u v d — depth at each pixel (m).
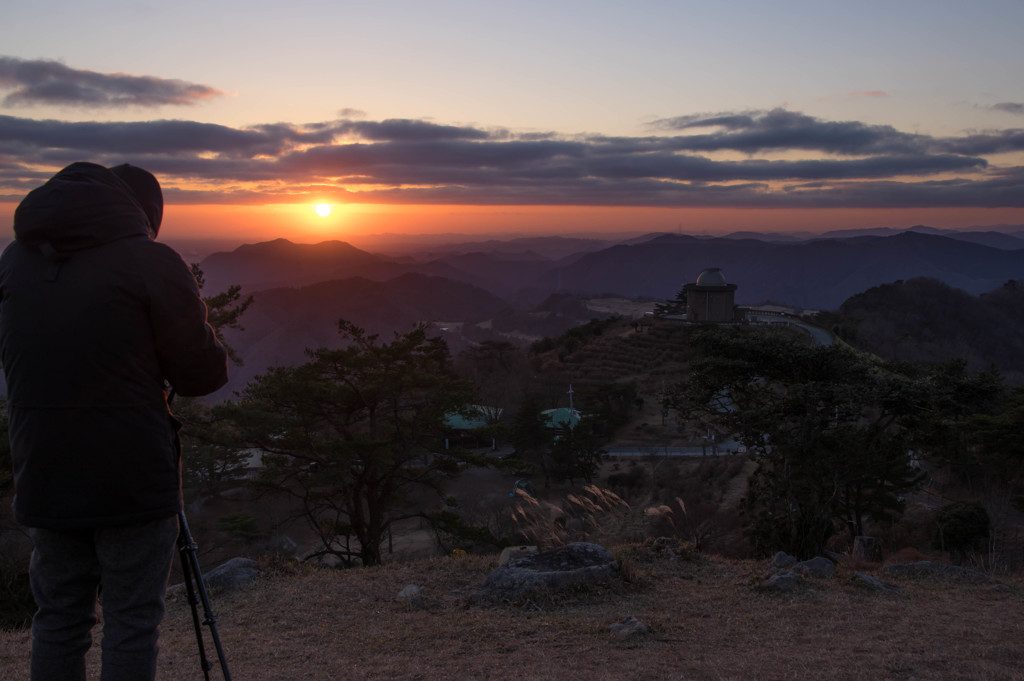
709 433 54.59
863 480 21.62
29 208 1.98
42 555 2.15
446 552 22.47
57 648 2.15
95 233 2.02
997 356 141.75
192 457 32.72
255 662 4.61
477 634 5.19
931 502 30.36
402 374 20.53
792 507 18.95
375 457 19.66
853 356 20.30
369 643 5.04
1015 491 28.23
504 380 80.38
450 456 22.34
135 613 2.13
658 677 4.09
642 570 7.33
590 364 87.50
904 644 4.80
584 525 9.73
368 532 20.84
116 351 2.00
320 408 20.61
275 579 7.22
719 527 25.89
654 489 41.12
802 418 19.19
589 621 5.45
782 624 5.41
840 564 8.56
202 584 2.38
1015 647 4.69
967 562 16.44
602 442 57.53
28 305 1.99
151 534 2.15
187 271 2.20
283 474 21.23
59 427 1.97
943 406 20.16
